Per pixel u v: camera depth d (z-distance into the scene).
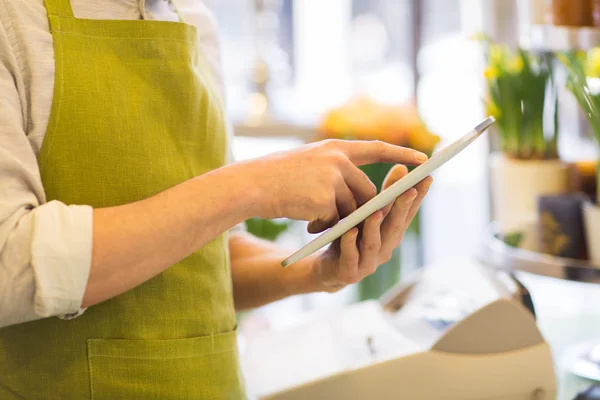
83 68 0.84
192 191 0.76
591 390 1.11
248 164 0.78
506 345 1.09
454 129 3.18
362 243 0.88
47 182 0.83
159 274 0.88
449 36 3.11
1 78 0.77
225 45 3.43
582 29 1.21
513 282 1.17
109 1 0.90
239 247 1.20
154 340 0.87
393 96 3.37
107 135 0.85
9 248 0.71
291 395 1.09
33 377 0.86
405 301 1.27
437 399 1.09
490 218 2.23
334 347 1.19
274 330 1.31
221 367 0.93
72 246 0.71
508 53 1.70
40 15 0.83
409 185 0.74
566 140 2.04
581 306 1.53
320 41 3.45
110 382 0.86
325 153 0.79
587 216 1.32
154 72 0.89
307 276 1.08
